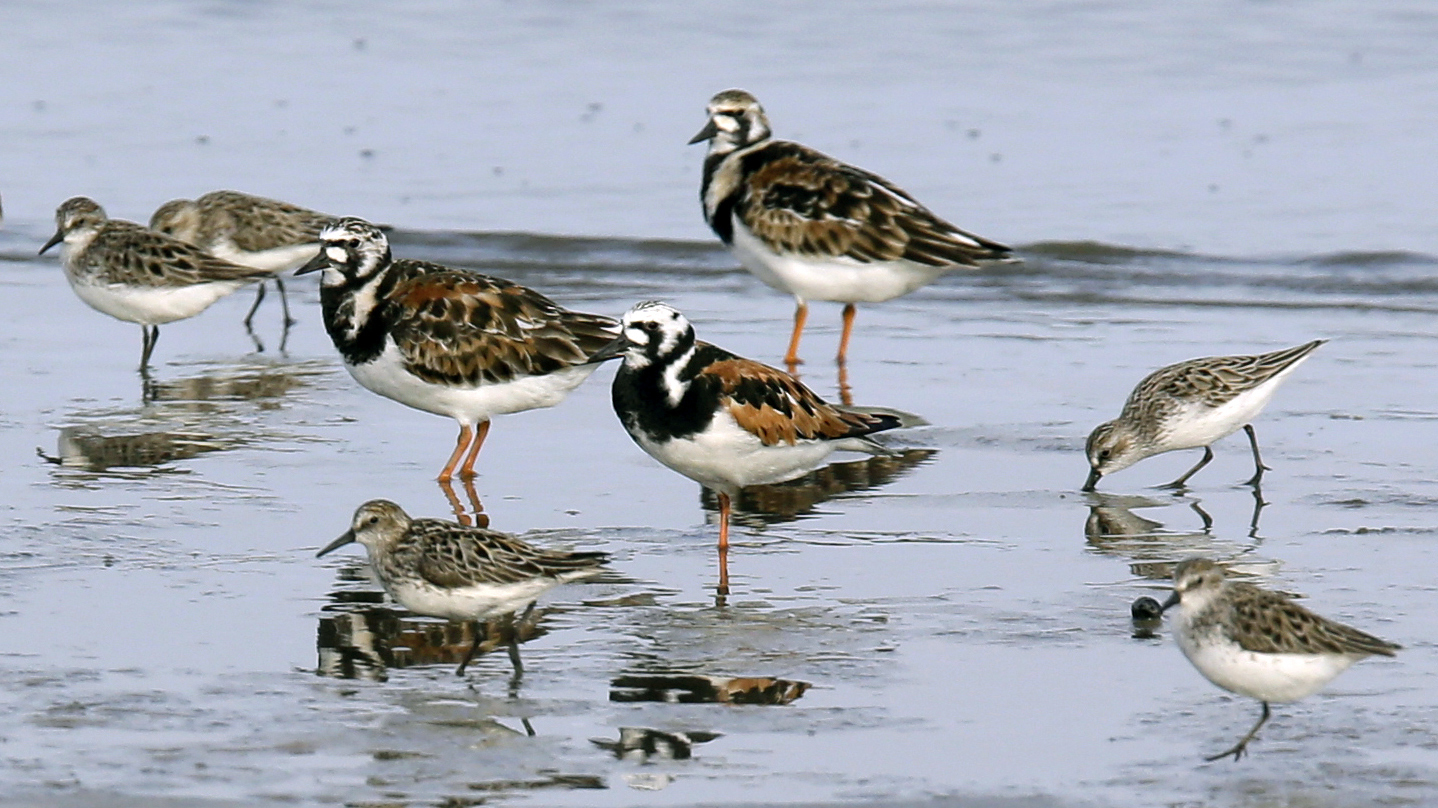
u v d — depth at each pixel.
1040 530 14.77
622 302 22.52
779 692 11.35
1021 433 17.44
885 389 19.05
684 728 10.77
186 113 29.09
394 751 10.41
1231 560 13.85
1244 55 30.44
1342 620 12.36
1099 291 22.66
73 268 20.00
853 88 29.70
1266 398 16.02
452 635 12.37
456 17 33.25
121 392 18.94
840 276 19.91
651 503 15.59
